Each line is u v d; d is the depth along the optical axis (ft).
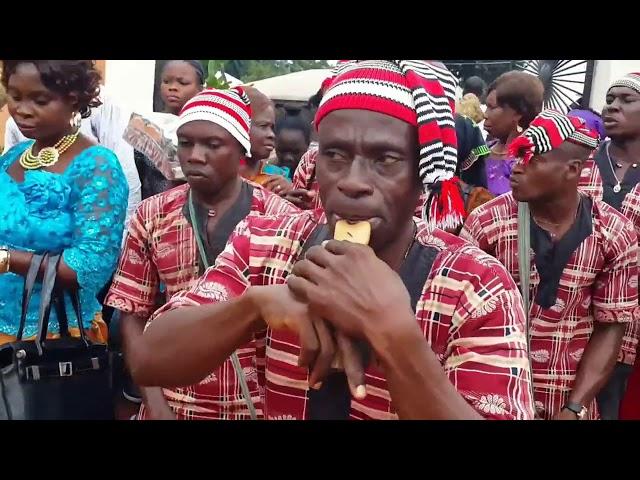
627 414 9.36
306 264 3.23
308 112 13.28
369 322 3.03
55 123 7.05
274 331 3.96
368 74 3.36
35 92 6.84
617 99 10.09
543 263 7.72
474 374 3.44
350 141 3.31
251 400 6.04
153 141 10.97
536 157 7.36
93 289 7.30
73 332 7.40
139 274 7.71
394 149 3.30
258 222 4.23
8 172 7.32
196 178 7.41
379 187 3.33
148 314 7.82
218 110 7.43
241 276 4.06
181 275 7.57
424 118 3.29
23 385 6.86
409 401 3.08
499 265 3.65
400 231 3.57
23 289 7.19
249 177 10.18
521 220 7.77
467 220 8.34
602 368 7.90
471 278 3.56
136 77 15.33
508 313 3.51
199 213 7.59
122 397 9.75
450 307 3.56
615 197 10.03
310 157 10.09
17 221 6.99
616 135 10.11
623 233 7.77
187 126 7.43
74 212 7.11
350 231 3.33
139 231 7.66
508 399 3.37
